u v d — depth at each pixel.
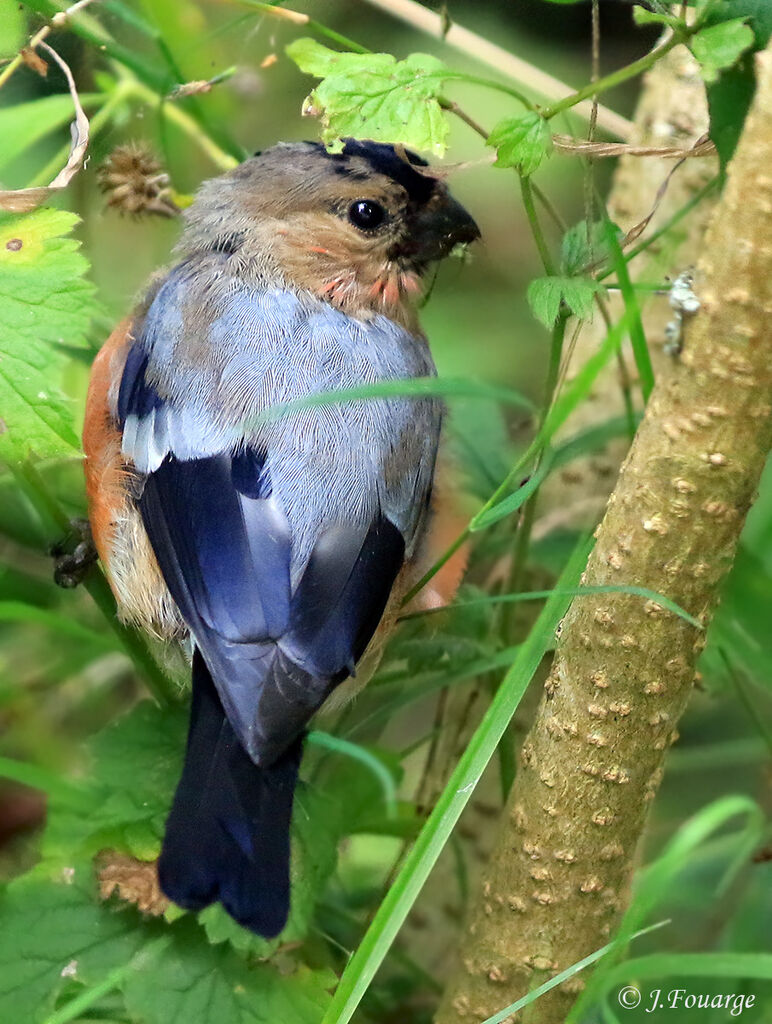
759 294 5.14
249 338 6.96
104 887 6.34
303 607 6.12
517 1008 5.12
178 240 8.02
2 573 8.08
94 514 7.12
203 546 6.28
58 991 6.08
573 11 9.16
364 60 6.23
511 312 10.20
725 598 7.56
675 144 7.91
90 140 7.95
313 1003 6.16
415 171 7.55
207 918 6.21
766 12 6.09
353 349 7.01
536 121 6.13
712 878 7.94
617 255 6.18
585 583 5.80
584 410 8.49
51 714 8.06
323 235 7.49
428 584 7.58
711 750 8.22
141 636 7.15
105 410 7.22
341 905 7.56
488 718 5.30
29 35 7.53
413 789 8.91
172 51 8.55
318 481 6.45
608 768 5.79
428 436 7.24
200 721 6.04
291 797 5.81
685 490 5.44
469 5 9.12
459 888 8.05
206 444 6.61
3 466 7.20
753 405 5.30
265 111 8.88
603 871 5.93
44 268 6.31
